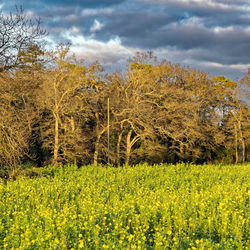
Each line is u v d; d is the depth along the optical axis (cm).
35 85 1952
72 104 3353
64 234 831
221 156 5194
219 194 1376
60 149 3416
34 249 750
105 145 3966
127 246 762
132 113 3725
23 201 1313
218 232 891
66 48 3161
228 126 5028
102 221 997
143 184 1809
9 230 891
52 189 1538
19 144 1942
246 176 2258
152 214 1037
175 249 752
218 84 5475
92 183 1858
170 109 3897
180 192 1466
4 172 2000
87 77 3584
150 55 4038
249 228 909
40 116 3309
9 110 1983
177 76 4550
